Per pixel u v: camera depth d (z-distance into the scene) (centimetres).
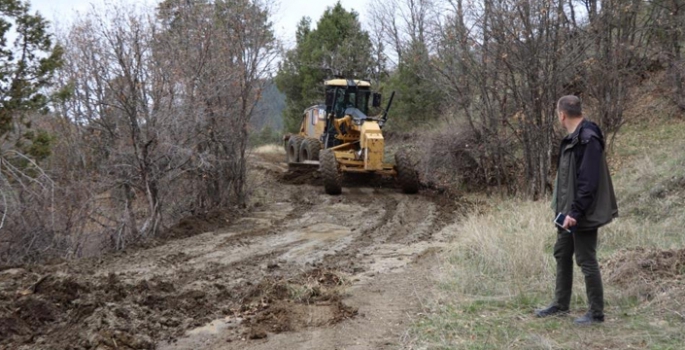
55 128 1200
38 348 486
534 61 1196
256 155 2245
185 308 588
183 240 968
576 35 1209
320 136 1727
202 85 1102
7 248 902
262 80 1244
